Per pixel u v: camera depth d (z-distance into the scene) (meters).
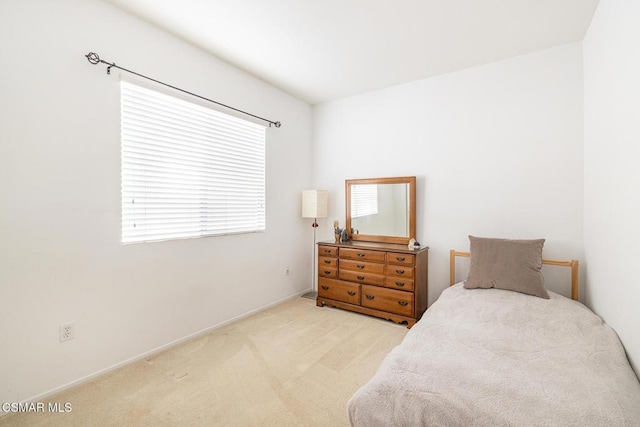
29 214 1.72
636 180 1.40
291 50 2.65
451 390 1.12
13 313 1.67
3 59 1.62
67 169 1.86
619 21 1.62
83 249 1.94
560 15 2.14
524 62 2.71
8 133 1.64
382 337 2.62
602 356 1.40
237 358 2.25
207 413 1.64
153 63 2.29
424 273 3.03
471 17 2.17
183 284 2.54
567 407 1.02
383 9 2.08
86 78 1.94
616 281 1.67
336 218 3.91
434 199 3.18
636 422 0.97
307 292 4.04
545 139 2.62
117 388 1.87
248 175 3.17
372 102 3.59
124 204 2.16
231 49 2.64
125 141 2.16
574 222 2.51
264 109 3.32
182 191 2.54
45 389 1.78
